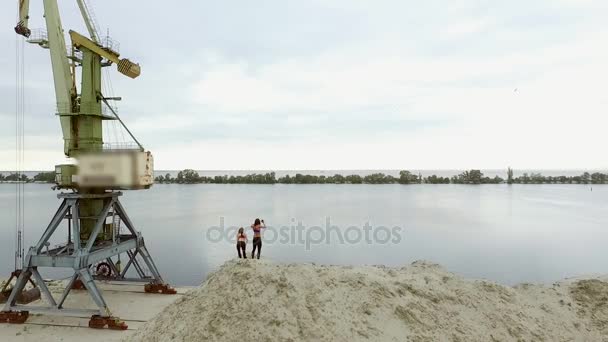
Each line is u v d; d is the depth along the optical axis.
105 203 21.45
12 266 38.38
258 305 11.20
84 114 20.25
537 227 66.00
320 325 10.71
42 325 17.22
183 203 116.62
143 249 22.89
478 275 35.31
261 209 92.81
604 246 49.12
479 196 153.38
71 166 19.78
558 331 12.79
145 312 18.91
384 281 13.22
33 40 20.67
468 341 11.38
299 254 43.06
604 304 14.43
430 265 16.52
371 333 10.80
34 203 121.06
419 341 10.91
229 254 42.69
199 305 11.95
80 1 20.77
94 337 15.86
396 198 136.00
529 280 33.66
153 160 22.30
